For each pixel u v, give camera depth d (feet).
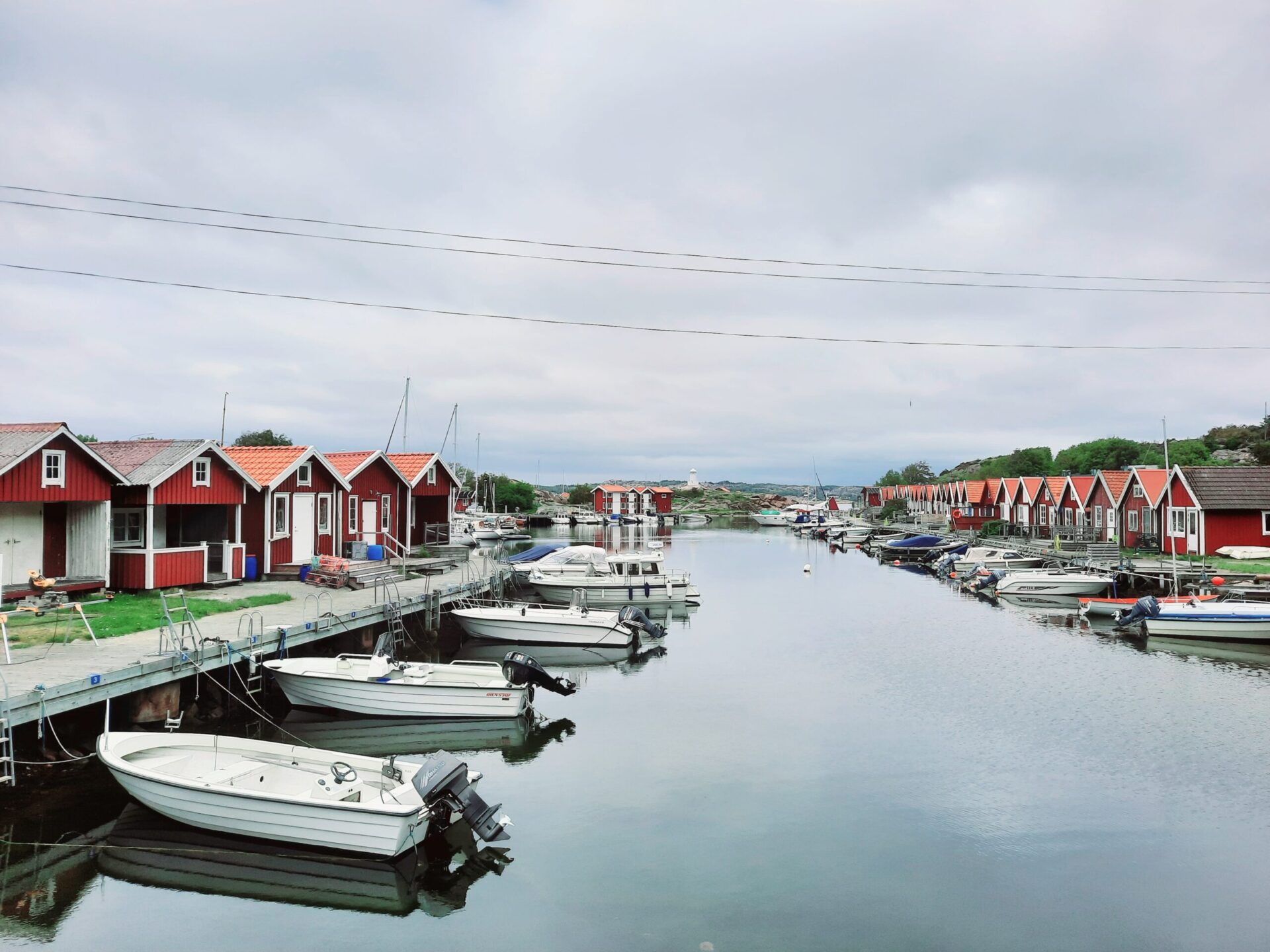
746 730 63.87
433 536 151.33
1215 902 38.40
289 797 41.24
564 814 47.75
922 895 38.83
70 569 79.20
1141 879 40.60
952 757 57.62
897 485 446.60
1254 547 136.87
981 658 91.25
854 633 108.06
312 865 41.32
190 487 85.92
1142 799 50.26
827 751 58.85
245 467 103.09
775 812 48.14
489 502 387.75
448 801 43.34
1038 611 128.16
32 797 47.16
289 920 36.32
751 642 101.45
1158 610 102.53
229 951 33.81
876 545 243.81
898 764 56.13
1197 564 127.95
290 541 104.42
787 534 360.28
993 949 34.47
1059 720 66.49
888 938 35.29
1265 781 53.16
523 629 95.86
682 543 297.53
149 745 46.80
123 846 42.22
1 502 68.95
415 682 63.57
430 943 34.65
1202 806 49.26
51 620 66.18
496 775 53.98
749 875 40.65
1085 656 91.81
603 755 57.98
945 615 123.34
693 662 89.40
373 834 41.14
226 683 64.34
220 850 42.22
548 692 75.77
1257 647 96.73
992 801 49.85
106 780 49.37
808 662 89.30
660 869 41.22
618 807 48.80
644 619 99.04
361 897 38.32
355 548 112.68
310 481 108.37
